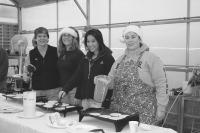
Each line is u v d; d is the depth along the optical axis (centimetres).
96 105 229
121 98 214
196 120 410
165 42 453
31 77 305
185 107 405
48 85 303
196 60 421
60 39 287
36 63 302
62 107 213
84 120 194
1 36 759
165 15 450
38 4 698
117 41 521
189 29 425
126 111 208
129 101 209
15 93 278
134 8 491
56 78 307
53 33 661
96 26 554
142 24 479
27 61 310
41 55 302
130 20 499
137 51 215
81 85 259
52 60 304
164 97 203
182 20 429
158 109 202
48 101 240
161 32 457
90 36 238
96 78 211
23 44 500
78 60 279
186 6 425
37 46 304
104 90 205
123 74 214
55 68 306
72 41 282
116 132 167
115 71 221
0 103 248
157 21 459
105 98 218
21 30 768
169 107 403
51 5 659
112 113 188
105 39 539
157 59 210
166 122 423
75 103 268
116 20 522
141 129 171
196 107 399
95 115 184
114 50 526
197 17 413
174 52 444
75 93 275
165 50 454
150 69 208
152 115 202
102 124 185
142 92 207
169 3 444
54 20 655
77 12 595
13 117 198
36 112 207
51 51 306
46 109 217
